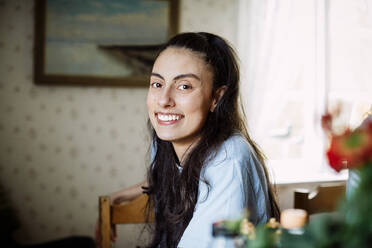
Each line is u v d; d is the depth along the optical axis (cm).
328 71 203
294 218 49
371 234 38
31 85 205
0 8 200
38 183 209
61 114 209
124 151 216
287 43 201
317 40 200
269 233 46
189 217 100
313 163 201
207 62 97
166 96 95
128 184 218
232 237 49
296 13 201
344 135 41
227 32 221
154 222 119
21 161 206
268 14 198
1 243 182
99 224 124
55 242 184
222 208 87
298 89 204
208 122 100
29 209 209
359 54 206
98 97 212
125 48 209
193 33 101
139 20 209
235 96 104
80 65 205
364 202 39
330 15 203
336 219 43
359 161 40
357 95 206
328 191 129
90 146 213
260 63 199
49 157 209
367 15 206
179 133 97
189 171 97
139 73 211
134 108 216
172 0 211
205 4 219
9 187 206
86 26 204
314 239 42
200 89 96
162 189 111
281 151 204
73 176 212
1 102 202
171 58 96
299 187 203
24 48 203
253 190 93
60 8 202
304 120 204
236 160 91
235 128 102
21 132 205
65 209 212
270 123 202
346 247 39
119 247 214
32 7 202
